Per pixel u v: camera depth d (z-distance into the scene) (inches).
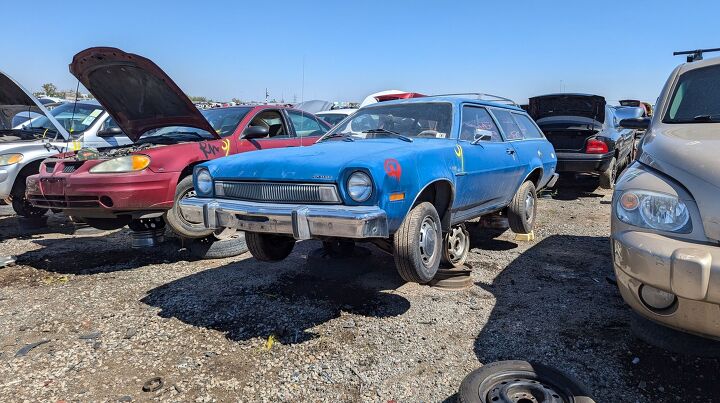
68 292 175.2
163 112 231.1
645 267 101.0
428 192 156.7
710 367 115.6
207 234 213.8
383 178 127.0
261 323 146.0
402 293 168.7
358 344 132.0
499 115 216.8
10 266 208.5
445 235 171.9
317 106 688.4
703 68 158.9
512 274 188.5
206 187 153.3
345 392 110.7
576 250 221.8
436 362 122.5
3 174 253.6
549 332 136.7
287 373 118.3
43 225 278.4
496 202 204.8
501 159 195.2
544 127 371.9
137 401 108.2
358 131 189.6
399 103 198.2
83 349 131.6
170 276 191.9
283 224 128.6
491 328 140.4
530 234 237.5
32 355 128.7
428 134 176.7
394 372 118.2
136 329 143.3
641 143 141.9
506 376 105.7
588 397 97.3
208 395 110.0
